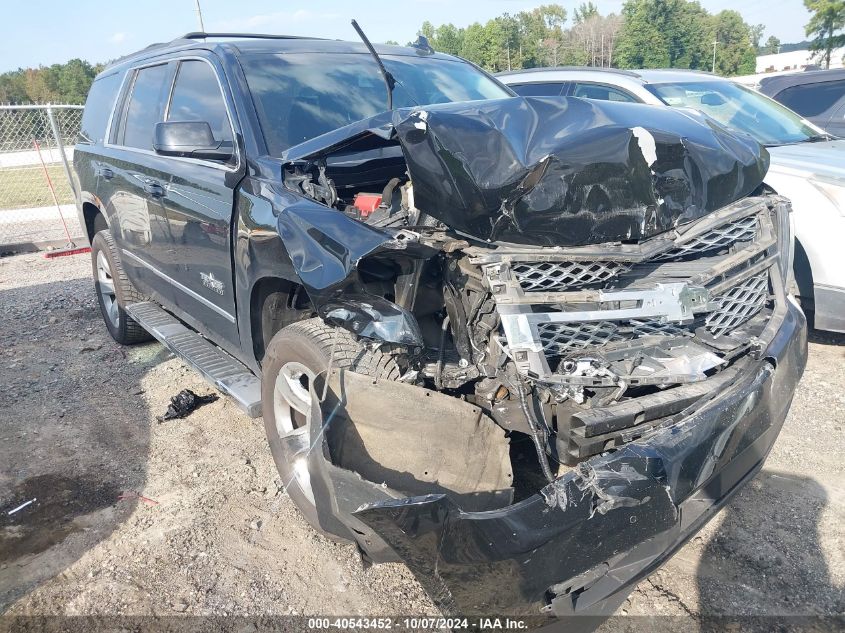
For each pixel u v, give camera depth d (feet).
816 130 20.30
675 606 8.36
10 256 30.81
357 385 7.57
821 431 12.37
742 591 8.60
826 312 14.98
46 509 10.45
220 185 10.69
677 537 7.41
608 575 6.91
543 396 7.16
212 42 12.84
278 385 9.27
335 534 7.46
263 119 10.90
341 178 10.88
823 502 10.32
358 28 10.86
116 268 16.03
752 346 8.18
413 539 5.86
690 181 8.14
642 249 7.71
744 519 10.01
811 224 14.85
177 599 8.52
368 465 7.42
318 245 7.92
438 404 7.62
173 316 14.40
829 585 8.65
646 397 7.30
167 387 14.85
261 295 10.16
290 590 8.69
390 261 7.94
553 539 6.18
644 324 7.67
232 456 11.86
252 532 9.82
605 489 6.39
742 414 7.67
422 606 8.44
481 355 7.67
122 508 10.43
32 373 15.90
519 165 7.23
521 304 7.09
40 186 53.62
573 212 7.29
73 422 13.29
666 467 6.75
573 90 22.24
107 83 17.24
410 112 8.38
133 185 13.98
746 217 8.69
